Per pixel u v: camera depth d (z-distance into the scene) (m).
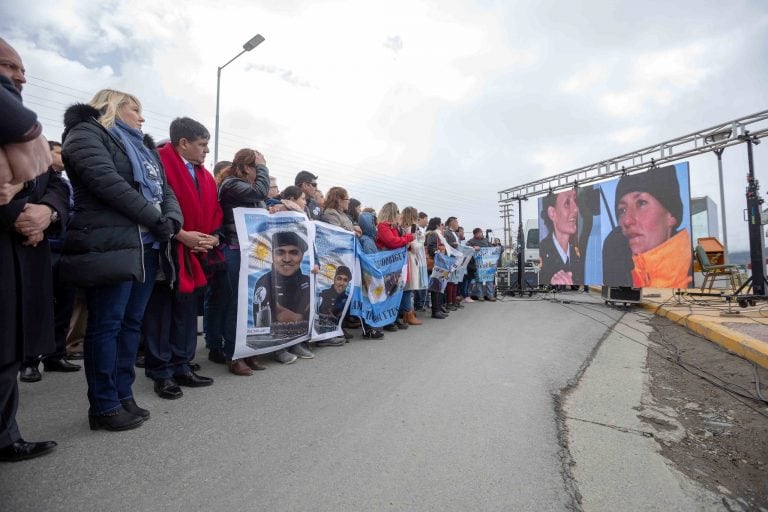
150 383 3.40
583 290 14.72
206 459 2.15
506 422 2.74
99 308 2.40
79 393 3.10
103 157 2.30
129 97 2.66
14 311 1.88
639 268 9.35
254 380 3.52
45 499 1.76
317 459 2.18
